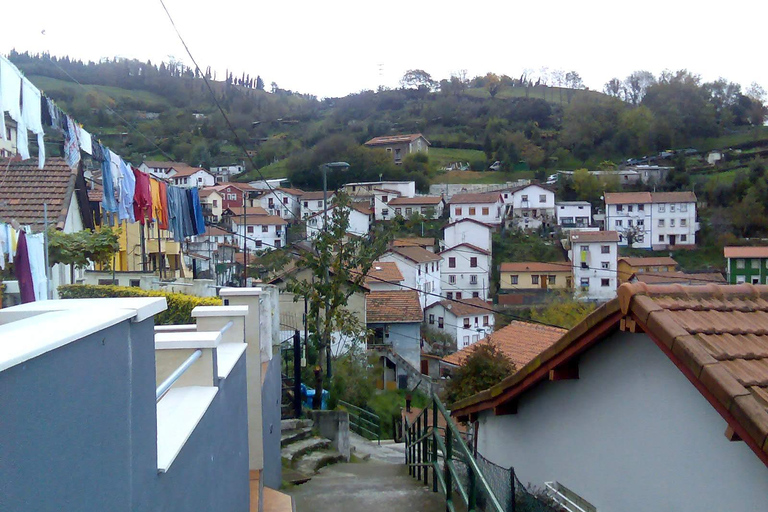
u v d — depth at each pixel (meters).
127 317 2.18
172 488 2.86
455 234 54.16
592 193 63.62
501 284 50.50
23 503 1.45
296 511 7.77
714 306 4.62
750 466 3.80
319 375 16.77
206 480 3.62
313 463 11.62
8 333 1.65
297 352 14.21
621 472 5.04
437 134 85.50
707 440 4.12
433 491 8.57
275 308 10.34
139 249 20.72
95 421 1.92
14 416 1.41
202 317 5.67
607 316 4.71
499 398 6.87
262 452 7.24
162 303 2.62
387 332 32.56
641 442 4.80
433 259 48.03
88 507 1.85
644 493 4.75
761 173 52.31
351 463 12.45
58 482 1.64
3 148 9.13
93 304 2.37
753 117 74.06
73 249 8.80
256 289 7.37
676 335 4.05
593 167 71.94
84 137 6.89
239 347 5.37
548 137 80.38
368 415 20.53
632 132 73.19
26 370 1.47
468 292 50.81
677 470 4.38
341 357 24.56
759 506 3.74
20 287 7.00
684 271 44.00
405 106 95.25
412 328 32.69
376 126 83.25
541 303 46.09
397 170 68.94
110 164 8.34
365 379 22.66
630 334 4.90
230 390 4.66
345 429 13.84
